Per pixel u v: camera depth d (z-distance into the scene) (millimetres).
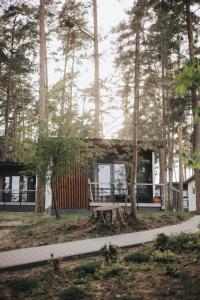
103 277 7312
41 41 21703
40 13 22078
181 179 28625
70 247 10914
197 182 20578
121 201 23594
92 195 23203
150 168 24656
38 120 17672
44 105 20516
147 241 11414
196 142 20078
